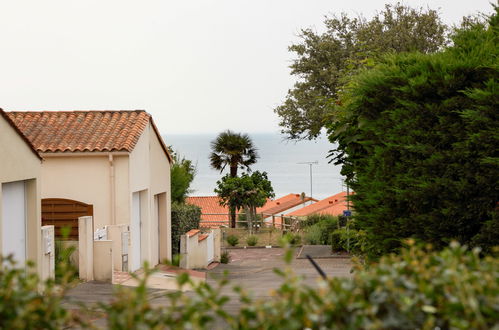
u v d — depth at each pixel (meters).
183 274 3.97
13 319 3.81
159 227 25.45
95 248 17.11
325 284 3.89
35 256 15.32
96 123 22.70
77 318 4.14
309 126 51.16
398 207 9.84
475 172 9.17
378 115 10.80
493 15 10.98
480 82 9.68
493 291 3.69
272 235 42.81
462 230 9.27
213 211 61.94
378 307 3.73
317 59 52.00
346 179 12.20
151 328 3.82
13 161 14.04
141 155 22.48
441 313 3.77
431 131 9.70
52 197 21.31
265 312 3.79
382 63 11.52
